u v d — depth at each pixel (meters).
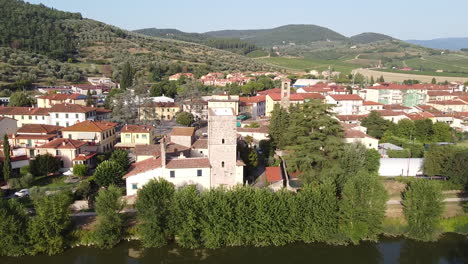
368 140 100.56
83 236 63.03
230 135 73.50
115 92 178.62
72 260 58.75
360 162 78.62
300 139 80.88
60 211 60.66
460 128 141.00
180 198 62.62
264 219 62.25
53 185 79.06
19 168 86.81
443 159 84.50
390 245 65.56
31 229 59.34
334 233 65.38
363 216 64.75
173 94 192.88
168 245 63.19
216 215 61.59
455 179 80.50
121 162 81.75
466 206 73.25
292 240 64.44
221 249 62.41
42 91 186.12
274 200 64.12
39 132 101.06
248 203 63.97
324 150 81.62
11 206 59.97
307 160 76.81
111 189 63.44
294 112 102.75
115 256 60.00
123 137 108.88
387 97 189.25
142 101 142.88
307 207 64.50
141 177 72.25
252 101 167.12
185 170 72.56
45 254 59.97
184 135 88.00
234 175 74.88
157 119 142.75
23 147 94.50
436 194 67.31
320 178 74.56
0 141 100.56
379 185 66.56
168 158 76.00
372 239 66.31
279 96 161.38
